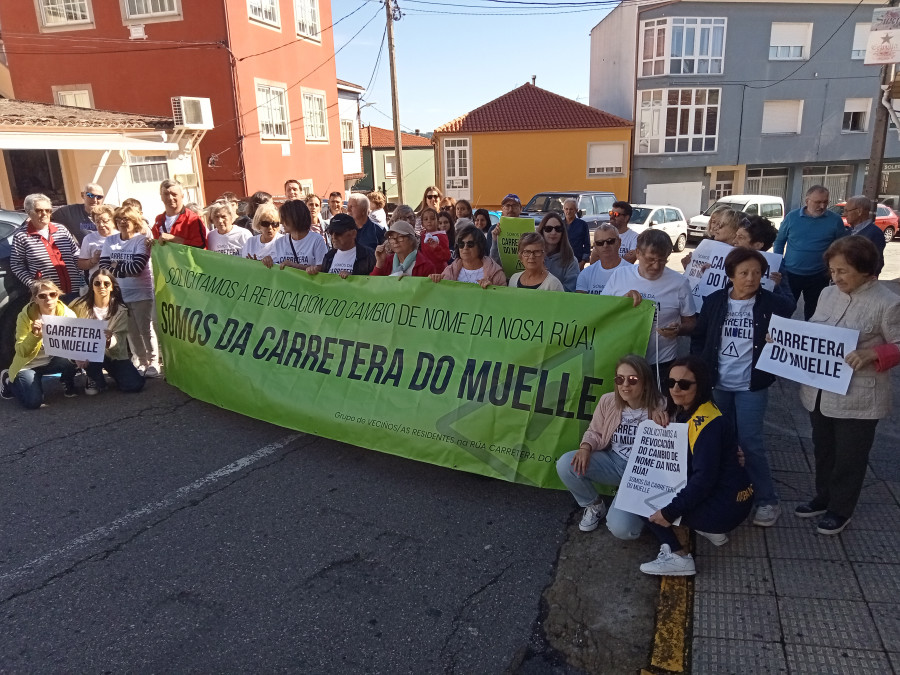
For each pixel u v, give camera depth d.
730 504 3.23
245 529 3.77
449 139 27.66
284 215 5.55
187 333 5.56
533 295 4.19
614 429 3.63
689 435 3.24
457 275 5.06
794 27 27.34
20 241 5.95
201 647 2.85
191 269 5.69
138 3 16.83
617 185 28.08
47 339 5.48
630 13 27.97
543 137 27.52
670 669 2.69
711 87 27.25
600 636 2.90
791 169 29.25
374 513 3.93
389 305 4.70
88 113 13.95
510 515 3.91
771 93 27.75
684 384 3.19
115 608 3.11
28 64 17.84
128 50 17.14
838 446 3.33
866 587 3.09
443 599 3.16
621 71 29.47
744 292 3.48
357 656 2.80
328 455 4.71
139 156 15.01
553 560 3.46
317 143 21.84
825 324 3.24
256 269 5.40
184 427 5.20
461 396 4.23
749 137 28.02
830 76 27.86
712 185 29.31
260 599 3.16
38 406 5.61
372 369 4.62
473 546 3.59
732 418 3.60
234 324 5.32
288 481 4.33
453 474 4.42
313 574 3.35
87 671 2.72
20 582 3.30
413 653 2.82
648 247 3.91
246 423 5.29
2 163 13.80
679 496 3.17
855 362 3.09
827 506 3.66
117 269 5.97
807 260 6.24
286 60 19.53
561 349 4.04
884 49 10.17
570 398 3.96
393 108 20.64
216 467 4.52
